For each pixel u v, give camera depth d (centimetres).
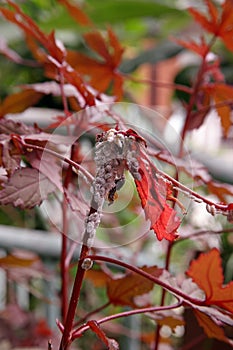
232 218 58
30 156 64
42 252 109
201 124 79
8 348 97
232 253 109
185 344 85
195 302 63
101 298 145
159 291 116
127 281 71
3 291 137
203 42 82
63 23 122
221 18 78
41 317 112
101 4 126
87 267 58
